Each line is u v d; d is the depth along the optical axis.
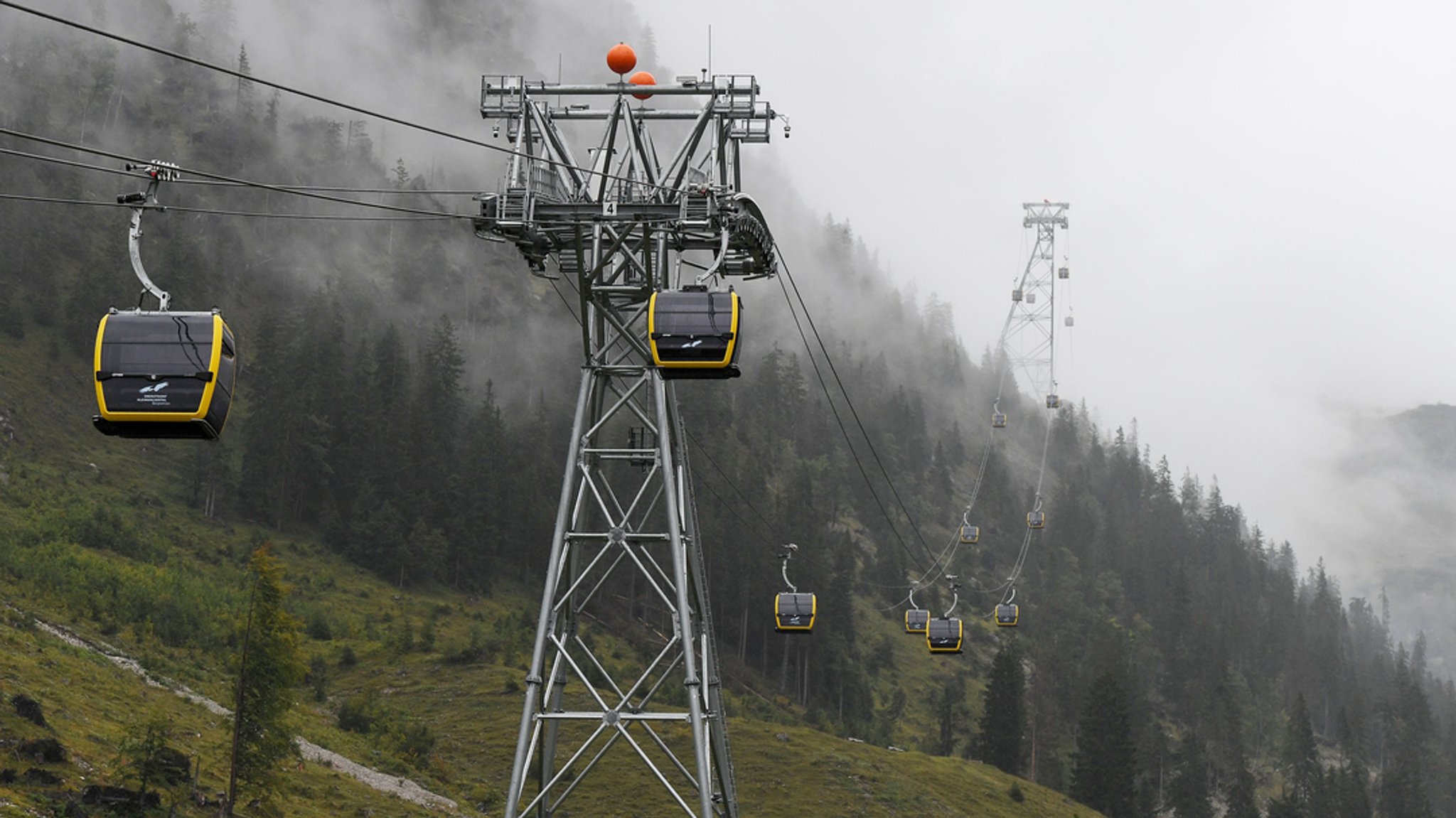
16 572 115.81
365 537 179.25
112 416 22.59
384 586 173.12
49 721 75.25
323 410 199.12
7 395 181.25
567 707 126.00
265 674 74.00
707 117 42.38
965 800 119.94
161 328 22.94
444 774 101.06
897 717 196.62
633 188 41.34
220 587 139.12
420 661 136.50
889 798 111.62
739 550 195.75
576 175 41.62
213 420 23.02
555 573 39.31
